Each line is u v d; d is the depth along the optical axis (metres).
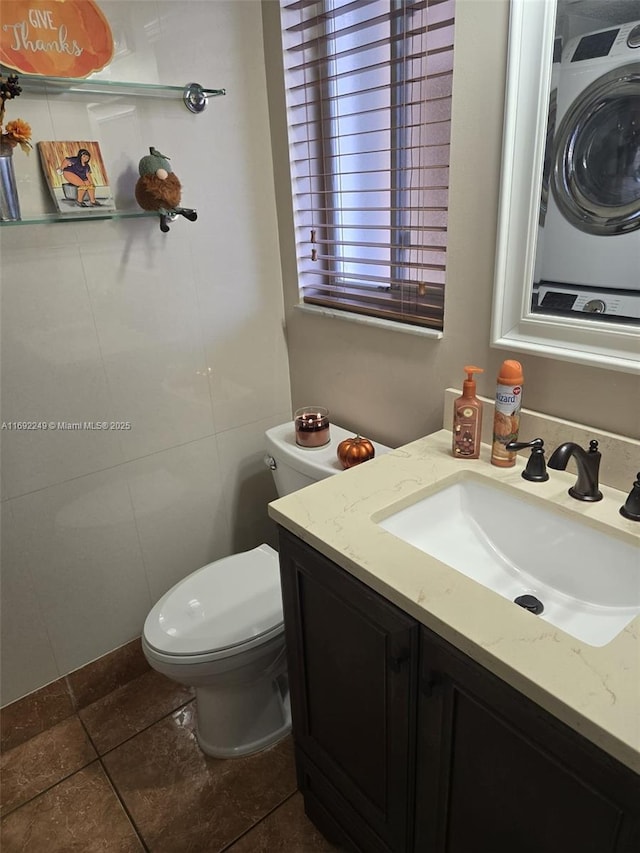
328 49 1.52
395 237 1.56
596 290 1.07
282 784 1.52
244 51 1.57
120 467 1.67
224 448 1.88
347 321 1.65
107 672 1.81
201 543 1.94
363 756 1.14
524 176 1.10
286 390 1.98
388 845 1.16
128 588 1.80
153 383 1.66
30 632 1.64
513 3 1.01
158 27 1.41
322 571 1.05
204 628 1.43
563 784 0.75
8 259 1.34
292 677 1.30
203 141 1.56
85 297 1.47
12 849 1.39
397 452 1.33
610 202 1.00
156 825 1.43
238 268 1.73
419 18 1.31
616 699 0.68
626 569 1.00
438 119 1.34
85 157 1.36
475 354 1.33
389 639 0.94
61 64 1.28
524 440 1.26
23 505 1.53
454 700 0.87
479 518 1.23
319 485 1.19
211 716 1.57
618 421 1.11
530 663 0.74
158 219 1.53
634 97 0.94
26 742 1.67
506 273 1.19
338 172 1.65
